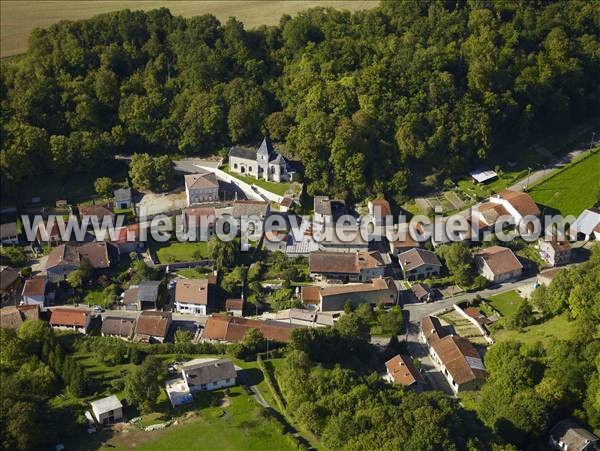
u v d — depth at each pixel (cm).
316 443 16812
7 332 19700
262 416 17438
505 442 17425
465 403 19225
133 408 17900
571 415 18412
